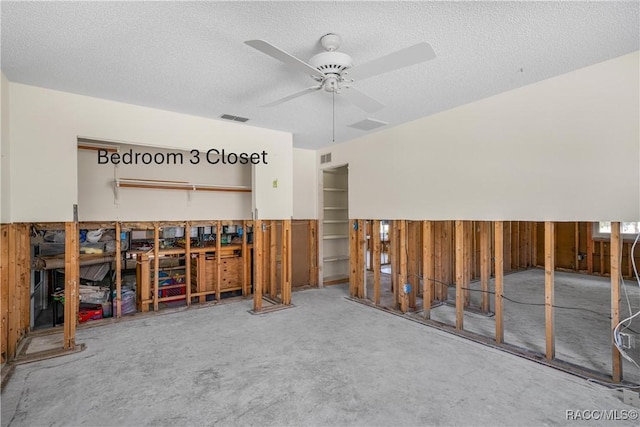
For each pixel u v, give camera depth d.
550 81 3.00
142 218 4.97
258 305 4.58
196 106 3.82
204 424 2.08
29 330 3.65
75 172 3.42
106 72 2.92
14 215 3.13
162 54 2.59
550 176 3.00
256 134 4.69
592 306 4.88
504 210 3.35
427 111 3.96
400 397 2.38
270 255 5.50
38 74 2.96
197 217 5.46
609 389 2.48
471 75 2.94
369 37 2.31
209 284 5.11
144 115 3.83
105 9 2.02
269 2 1.93
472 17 2.08
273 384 2.56
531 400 2.34
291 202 5.01
